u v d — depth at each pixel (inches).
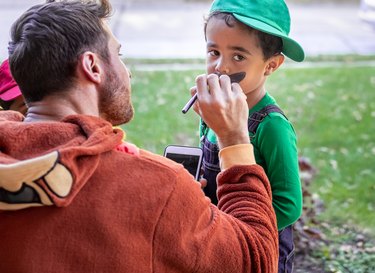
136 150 51.0
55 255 45.3
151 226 46.5
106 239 45.6
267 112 71.7
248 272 49.9
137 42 371.2
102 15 52.1
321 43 377.4
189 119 240.7
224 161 55.5
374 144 217.5
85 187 46.2
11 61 50.3
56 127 46.8
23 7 467.8
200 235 48.4
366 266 140.7
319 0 544.1
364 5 441.1
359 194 178.5
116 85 51.6
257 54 71.5
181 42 373.7
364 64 329.7
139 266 46.3
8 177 42.4
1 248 46.1
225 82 56.7
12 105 76.2
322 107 255.8
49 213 45.6
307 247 145.8
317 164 198.4
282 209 69.3
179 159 71.9
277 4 72.7
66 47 48.7
